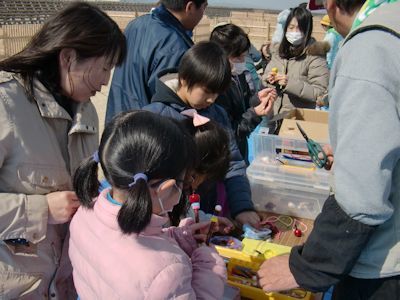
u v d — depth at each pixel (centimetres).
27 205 132
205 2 251
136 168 102
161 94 194
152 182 104
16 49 1075
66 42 128
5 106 129
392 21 108
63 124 146
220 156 163
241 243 164
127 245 107
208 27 1575
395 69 105
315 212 203
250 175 213
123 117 110
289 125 255
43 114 137
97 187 122
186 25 254
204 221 162
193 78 182
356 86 107
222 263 123
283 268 133
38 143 136
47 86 138
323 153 207
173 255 107
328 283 122
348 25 127
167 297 102
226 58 185
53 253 149
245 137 286
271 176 211
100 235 111
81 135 151
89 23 130
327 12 130
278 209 210
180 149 107
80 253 117
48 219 137
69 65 133
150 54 239
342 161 109
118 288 103
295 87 349
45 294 149
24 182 134
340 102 111
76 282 121
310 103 356
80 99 142
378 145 104
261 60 488
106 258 108
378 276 121
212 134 161
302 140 223
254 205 213
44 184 138
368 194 106
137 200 96
